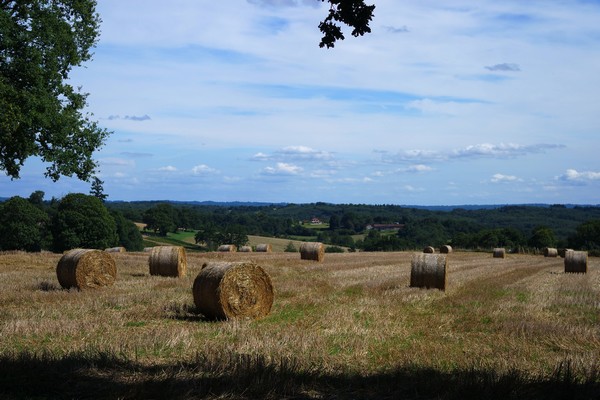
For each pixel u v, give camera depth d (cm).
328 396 666
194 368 742
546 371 784
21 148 2541
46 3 2589
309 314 1320
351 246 9500
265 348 885
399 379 722
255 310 1322
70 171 2694
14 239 6141
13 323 1040
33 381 676
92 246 6256
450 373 750
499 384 674
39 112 2469
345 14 790
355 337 1009
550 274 2805
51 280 1892
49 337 962
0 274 2067
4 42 2400
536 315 1330
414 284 1927
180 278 2072
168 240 8706
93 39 2827
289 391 671
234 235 8338
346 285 1934
